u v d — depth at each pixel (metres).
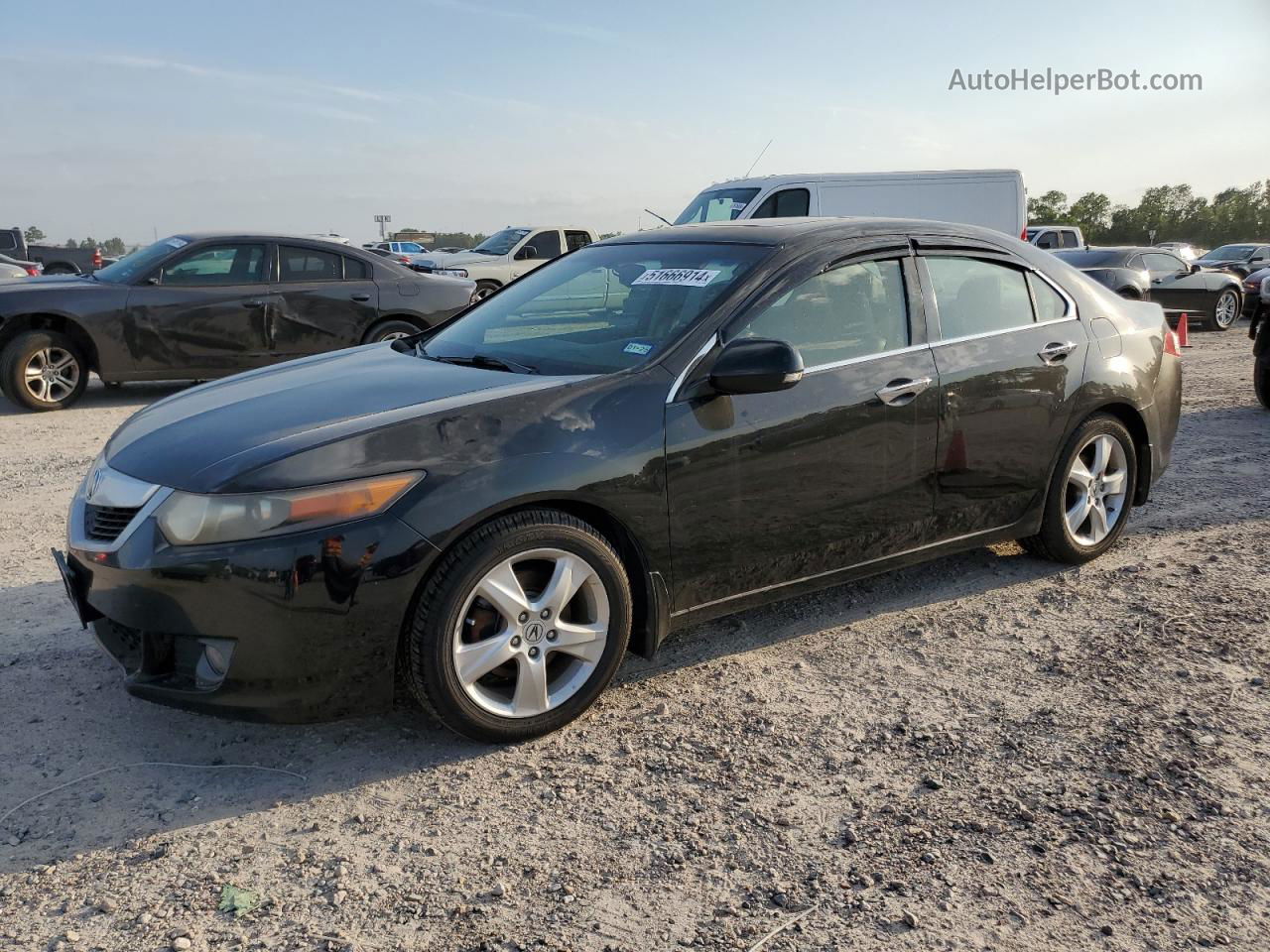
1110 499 4.65
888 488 3.72
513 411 3.02
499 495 2.87
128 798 2.78
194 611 2.72
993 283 4.16
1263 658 3.60
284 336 9.42
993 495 4.10
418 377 3.46
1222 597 4.19
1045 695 3.37
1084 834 2.58
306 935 2.23
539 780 2.88
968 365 3.91
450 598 2.84
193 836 2.61
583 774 2.91
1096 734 3.10
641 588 3.25
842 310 3.65
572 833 2.62
